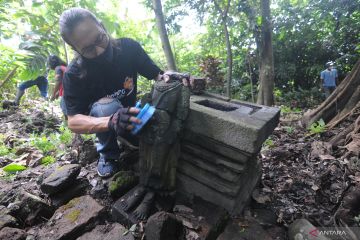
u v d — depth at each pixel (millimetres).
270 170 3045
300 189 2723
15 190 2432
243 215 2189
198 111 1982
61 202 2236
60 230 1921
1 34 4723
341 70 10500
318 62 11016
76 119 2006
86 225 1978
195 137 2070
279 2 9375
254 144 1802
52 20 5051
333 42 10500
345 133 3861
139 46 2422
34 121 4613
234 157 1951
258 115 2121
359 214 2322
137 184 2342
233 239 1908
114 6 6973
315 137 4293
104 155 2396
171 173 2033
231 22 6422
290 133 4582
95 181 2451
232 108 2373
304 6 9180
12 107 5625
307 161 3268
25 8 4949
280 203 2475
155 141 1883
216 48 9875
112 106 2197
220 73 8484
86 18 1855
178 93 1901
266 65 7883
